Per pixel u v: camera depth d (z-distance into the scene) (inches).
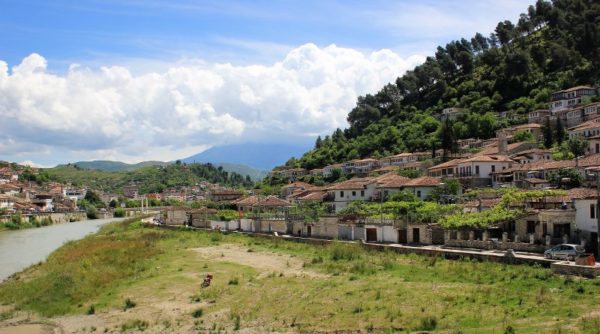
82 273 2409.0
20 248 4010.8
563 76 7352.4
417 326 1445.6
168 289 2080.5
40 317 1807.3
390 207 3555.6
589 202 2300.7
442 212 3090.6
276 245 3356.3
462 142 6348.4
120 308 1851.6
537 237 2490.2
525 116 6648.6
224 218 4867.1
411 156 6476.4
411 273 2156.7
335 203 4653.1
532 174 3804.1
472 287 1825.8
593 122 4948.3
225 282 2171.5
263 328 1546.5
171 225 5447.8
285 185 7603.4
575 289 1663.4
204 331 1550.2
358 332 1454.2
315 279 2145.7
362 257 2620.6
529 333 1288.1
